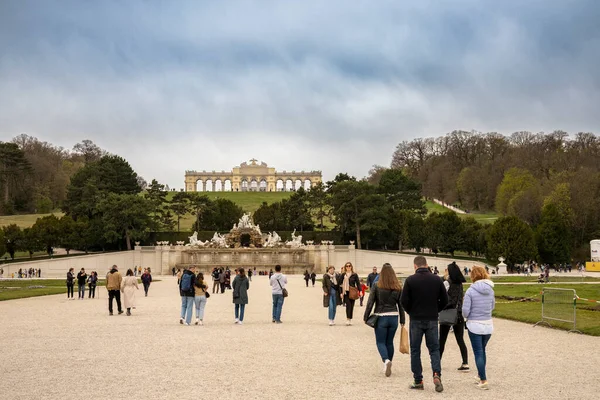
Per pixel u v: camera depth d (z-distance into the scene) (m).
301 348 23.91
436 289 17.36
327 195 157.38
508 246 108.38
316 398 15.84
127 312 37.75
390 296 18.94
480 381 17.12
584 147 187.88
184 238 148.12
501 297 50.84
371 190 141.88
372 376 18.62
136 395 16.09
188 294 32.34
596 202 126.75
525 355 22.50
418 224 135.25
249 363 20.59
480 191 186.75
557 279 82.88
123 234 137.50
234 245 134.88
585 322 31.77
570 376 18.64
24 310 41.12
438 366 17.00
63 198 191.00
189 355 22.17
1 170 176.00
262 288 72.81
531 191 139.12
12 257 126.38
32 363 20.53
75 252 139.50
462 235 126.81
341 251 132.50
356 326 31.62
